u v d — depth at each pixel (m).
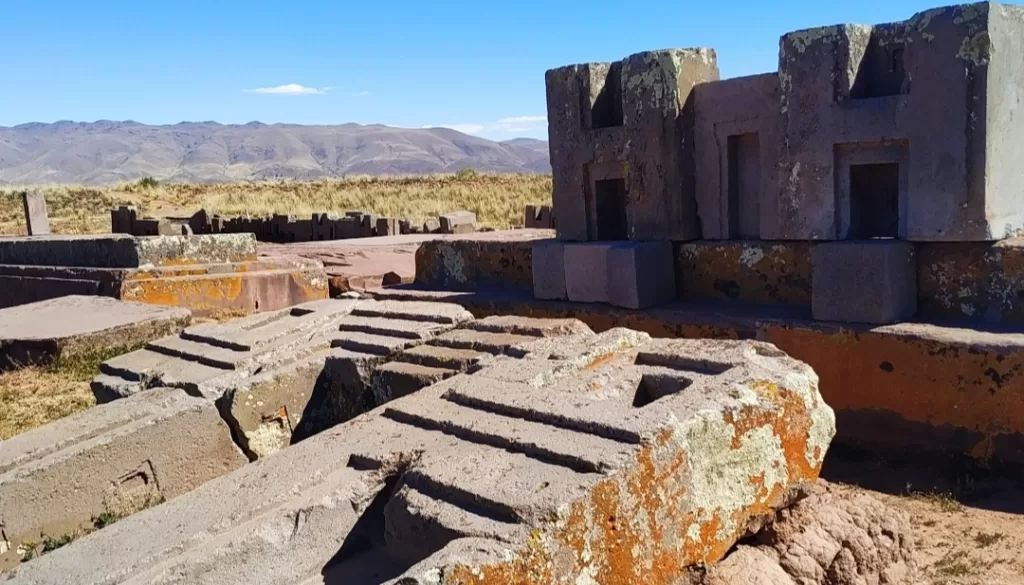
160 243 11.63
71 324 9.17
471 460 3.58
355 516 3.79
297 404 5.77
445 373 5.20
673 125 7.32
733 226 7.41
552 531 3.01
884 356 5.89
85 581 3.29
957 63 5.70
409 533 3.36
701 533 3.54
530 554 2.93
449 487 3.36
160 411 5.23
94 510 4.85
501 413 4.05
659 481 3.37
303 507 3.67
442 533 3.18
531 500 3.10
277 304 12.52
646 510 3.32
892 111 6.04
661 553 3.37
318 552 3.67
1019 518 4.84
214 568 3.42
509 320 5.98
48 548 4.56
